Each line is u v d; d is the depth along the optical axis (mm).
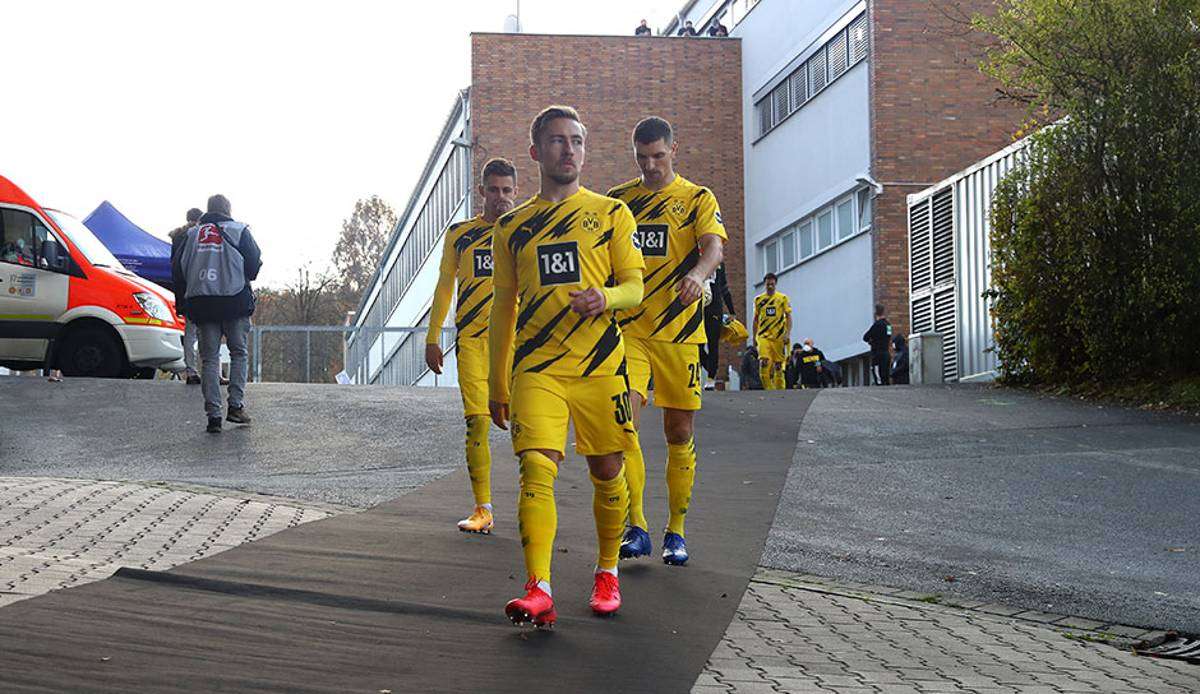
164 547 7395
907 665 5805
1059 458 12172
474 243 8211
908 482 10891
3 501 8812
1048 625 6797
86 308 20000
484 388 8148
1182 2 17781
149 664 5047
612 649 5598
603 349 5824
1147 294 17297
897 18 31609
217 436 14234
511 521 8539
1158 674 5918
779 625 6344
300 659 5219
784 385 25688
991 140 31719
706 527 8781
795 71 36469
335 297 76000
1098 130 18031
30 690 4676
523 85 38969
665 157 7340
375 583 6523
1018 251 19156
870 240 31969
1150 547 8734
